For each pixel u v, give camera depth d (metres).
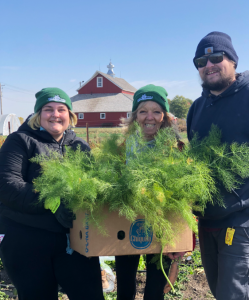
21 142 2.21
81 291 2.12
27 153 2.21
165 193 1.85
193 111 2.78
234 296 2.20
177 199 1.91
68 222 2.08
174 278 2.31
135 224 1.96
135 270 2.54
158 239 1.98
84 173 1.93
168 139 2.22
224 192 2.20
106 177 1.95
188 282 3.64
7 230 2.18
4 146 2.19
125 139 2.37
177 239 2.00
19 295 2.12
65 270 2.16
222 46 2.34
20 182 2.10
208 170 1.99
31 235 2.15
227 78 2.35
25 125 2.37
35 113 2.36
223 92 2.36
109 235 1.91
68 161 2.09
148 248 2.00
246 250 2.22
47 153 2.27
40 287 2.11
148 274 2.34
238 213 2.24
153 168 1.91
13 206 2.06
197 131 2.54
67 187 1.76
